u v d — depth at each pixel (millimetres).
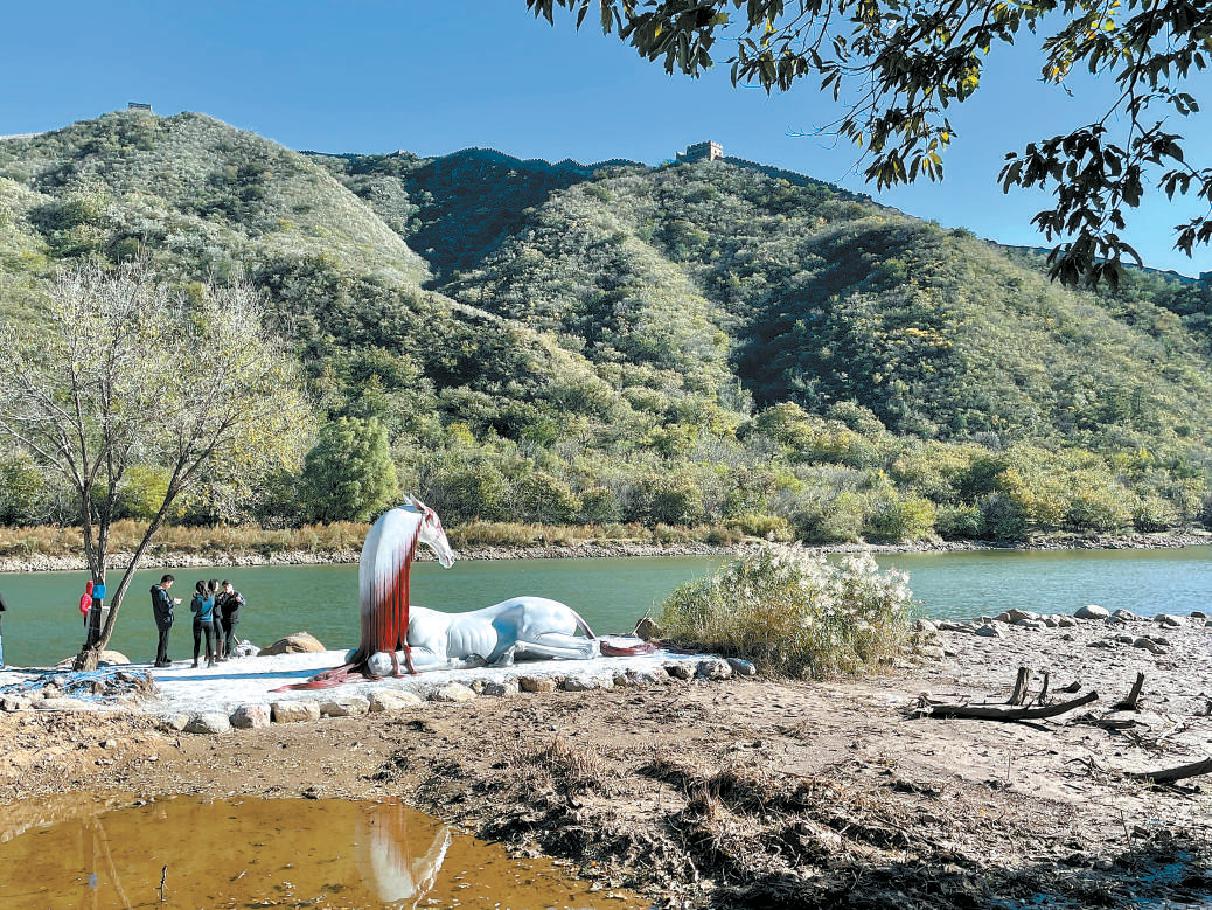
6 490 45000
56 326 14641
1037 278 142000
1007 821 6578
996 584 38031
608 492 64062
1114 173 5496
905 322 123875
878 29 6355
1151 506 75500
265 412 15992
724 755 8375
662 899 5531
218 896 5637
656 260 160250
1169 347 124438
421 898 5594
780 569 15430
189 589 33656
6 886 5809
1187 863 5812
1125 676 13414
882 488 73688
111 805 7473
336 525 54094
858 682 12859
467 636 13164
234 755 8891
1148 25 5254
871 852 5969
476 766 8250
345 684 11570
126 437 14586
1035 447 91125
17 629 23094
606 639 15539
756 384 121188
